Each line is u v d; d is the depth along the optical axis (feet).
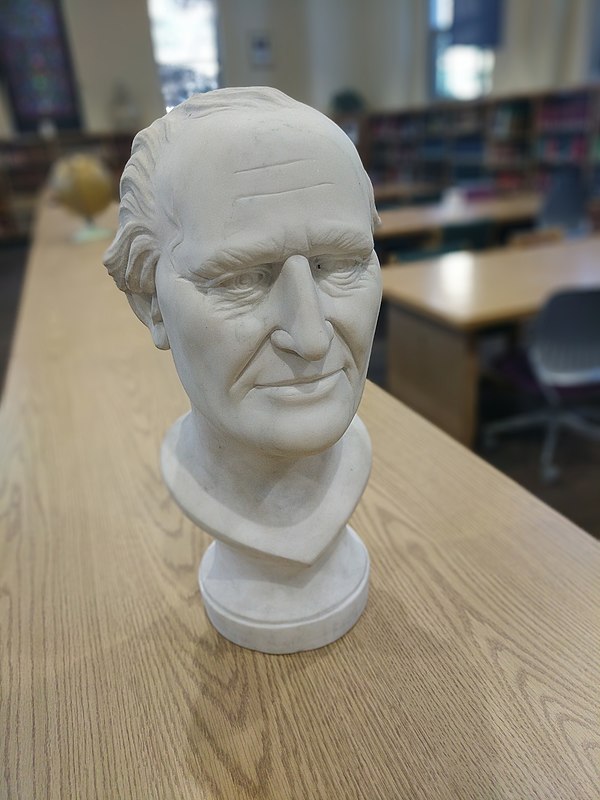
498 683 2.27
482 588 2.69
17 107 14.40
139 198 1.94
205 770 2.05
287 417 1.94
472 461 3.50
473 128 16.51
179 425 2.59
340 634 2.50
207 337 1.87
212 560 2.68
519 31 16.53
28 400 4.70
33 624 2.67
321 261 1.92
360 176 1.94
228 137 1.72
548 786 1.93
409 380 8.08
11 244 22.16
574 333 6.57
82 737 2.18
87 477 3.67
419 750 2.06
